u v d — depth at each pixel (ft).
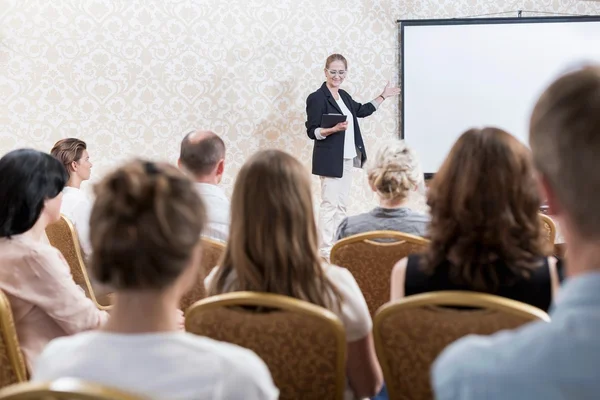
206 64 19.43
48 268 6.42
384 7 20.40
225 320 5.04
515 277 5.05
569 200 2.13
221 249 8.24
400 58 20.58
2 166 6.53
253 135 19.94
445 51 20.56
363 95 20.58
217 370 3.25
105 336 3.26
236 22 19.51
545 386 2.07
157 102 19.22
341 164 18.63
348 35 20.27
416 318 4.73
